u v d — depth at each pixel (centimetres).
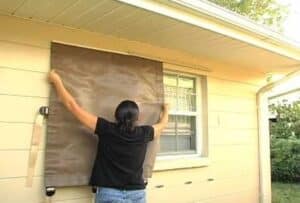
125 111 317
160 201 430
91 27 353
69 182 342
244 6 1495
